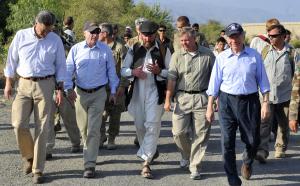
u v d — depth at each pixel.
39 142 6.23
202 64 6.47
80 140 8.22
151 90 6.66
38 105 6.26
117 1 38.34
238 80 5.91
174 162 7.38
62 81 6.39
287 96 7.46
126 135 9.29
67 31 9.25
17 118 6.34
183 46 6.52
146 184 6.29
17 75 6.56
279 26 7.34
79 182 6.29
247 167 6.46
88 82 6.57
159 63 6.67
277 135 7.88
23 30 6.26
